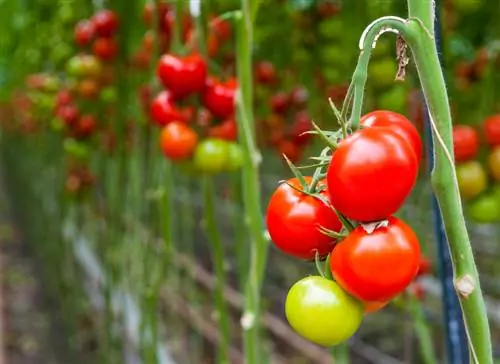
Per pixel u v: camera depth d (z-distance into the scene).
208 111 1.38
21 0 2.76
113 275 2.94
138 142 2.48
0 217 9.09
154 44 1.59
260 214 1.24
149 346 2.33
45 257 5.30
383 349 3.37
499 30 2.07
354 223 0.85
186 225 3.74
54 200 4.74
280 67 2.48
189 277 3.85
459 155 1.39
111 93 2.26
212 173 1.39
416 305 1.83
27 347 4.36
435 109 0.79
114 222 2.78
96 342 3.97
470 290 0.79
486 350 0.80
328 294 0.85
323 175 0.88
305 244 0.88
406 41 0.79
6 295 5.43
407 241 0.82
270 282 4.49
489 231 4.02
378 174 0.79
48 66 3.17
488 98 1.71
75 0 2.43
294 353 3.60
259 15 2.16
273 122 2.13
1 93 5.31
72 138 2.69
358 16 2.02
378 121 0.87
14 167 8.60
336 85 2.20
